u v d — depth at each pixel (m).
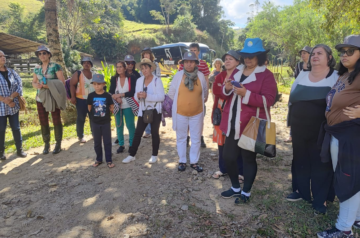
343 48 2.36
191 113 4.11
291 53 24.80
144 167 4.43
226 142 3.15
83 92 5.75
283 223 2.80
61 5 34.22
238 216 2.95
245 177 3.12
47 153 5.25
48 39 7.46
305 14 21.95
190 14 68.31
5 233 2.79
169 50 25.98
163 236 2.67
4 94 4.67
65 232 2.79
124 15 77.50
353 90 2.32
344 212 2.45
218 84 3.62
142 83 4.41
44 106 4.96
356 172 2.33
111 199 3.42
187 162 4.62
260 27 28.17
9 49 23.11
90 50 42.66
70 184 3.88
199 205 3.21
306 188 3.08
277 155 4.75
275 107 9.36
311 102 2.78
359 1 9.88
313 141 2.88
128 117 5.05
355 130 2.33
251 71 3.04
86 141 6.04
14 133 4.96
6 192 3.69
